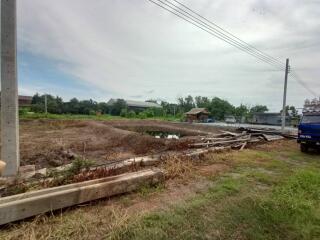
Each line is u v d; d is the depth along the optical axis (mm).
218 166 6898
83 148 10469
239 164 7223
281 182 5461
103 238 2885
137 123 28172
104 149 10570
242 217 3602
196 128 24422
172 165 6301
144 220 3338
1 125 5148
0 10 5094
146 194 4434
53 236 2848
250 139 12180
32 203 3195
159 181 5090
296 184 5191
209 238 3020
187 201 4145
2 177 4793
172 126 26109
